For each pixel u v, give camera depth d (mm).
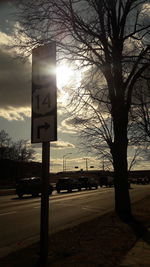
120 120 14367
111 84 14508
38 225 13727
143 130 23047
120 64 14219
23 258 7281
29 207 21281
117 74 14344
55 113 6648
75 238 9500
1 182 70688
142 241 9000
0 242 10070
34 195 33219
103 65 14273
